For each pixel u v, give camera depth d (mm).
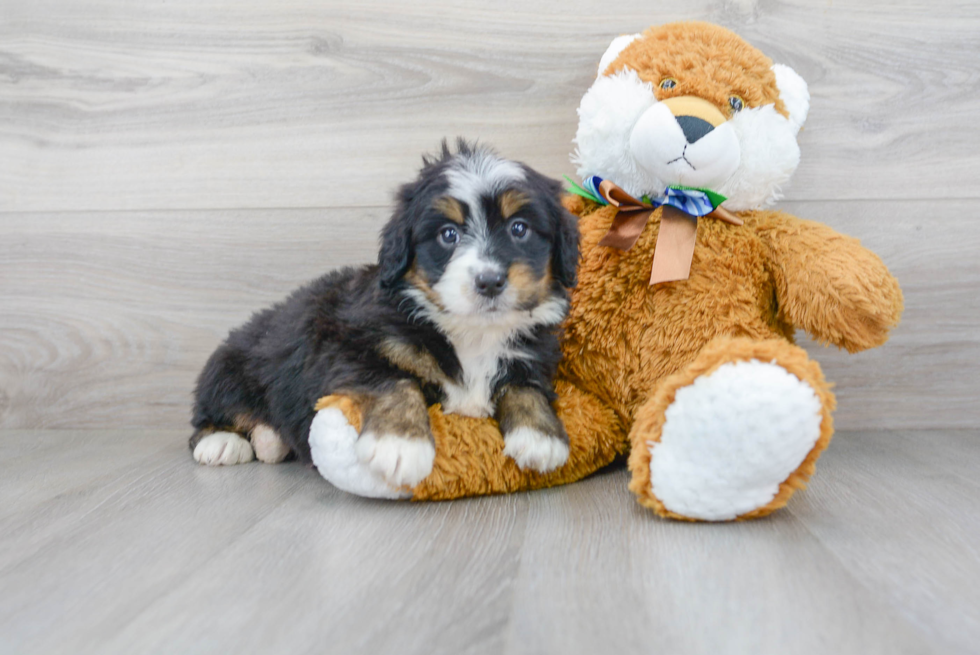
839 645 982
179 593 1185
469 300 1551
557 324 1774
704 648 977
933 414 2311
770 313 1822
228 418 2096
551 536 1408
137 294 2445
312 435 1614
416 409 1561
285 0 2326
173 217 2416
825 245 1737
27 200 2445
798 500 1613
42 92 2412
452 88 2312
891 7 2211
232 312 2430
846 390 2312
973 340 2281
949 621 1049
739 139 1777
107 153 2414
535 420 1657
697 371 1412
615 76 1865
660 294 1793
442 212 1610
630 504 1605
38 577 1262
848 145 2256
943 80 2230
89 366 2477
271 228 2393
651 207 1846
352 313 1724
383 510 1603
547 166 2307
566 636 1015
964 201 2254
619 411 1869
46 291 2467
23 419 2506
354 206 2369
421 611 1101
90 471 1977
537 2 2266
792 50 2229
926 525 1449
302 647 1000
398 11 2301
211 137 2385
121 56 2385
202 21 2354
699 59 1792
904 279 2277
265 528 1491
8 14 2396
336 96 2344
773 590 1149
